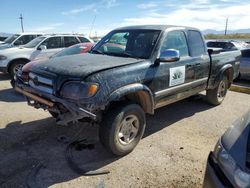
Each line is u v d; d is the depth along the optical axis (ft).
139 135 12.93
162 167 11.53
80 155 12.37
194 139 14.48
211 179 7.53
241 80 35.78
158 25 15.76
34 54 32.32
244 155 6.98
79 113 10.48
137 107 12.32
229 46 45.68
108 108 11.68
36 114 17.83
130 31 15.49
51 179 10.48
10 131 14.90
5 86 27.55
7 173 10.80
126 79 11.65
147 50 13.70
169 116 18.15
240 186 6.56
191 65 15.98
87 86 10.43
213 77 18.72
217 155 7.82
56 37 34.55
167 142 13.98
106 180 10.53
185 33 16.20
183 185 10.35
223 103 21.74
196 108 20.08
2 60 30.68
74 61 12.49
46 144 13.42
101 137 11.62
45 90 11.60
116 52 14.76
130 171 11.17
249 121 8.16
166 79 13.96
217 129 16.03
